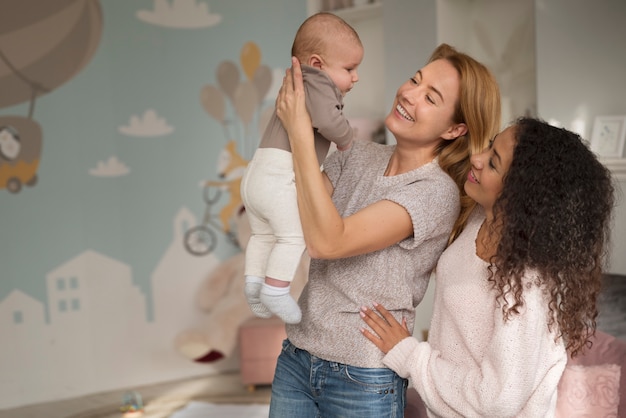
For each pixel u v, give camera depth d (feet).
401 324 5.62
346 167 6.02
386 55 13.00
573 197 4.89
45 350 14.20
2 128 13.71
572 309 4.99
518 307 4.90
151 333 15.02
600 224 5.01
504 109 12.75
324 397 5.66
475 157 5.30
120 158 14.65
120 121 14.61
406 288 5.49
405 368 5.41
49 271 14.20
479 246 5.38
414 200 5.24
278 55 15.71
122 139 14.65
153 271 15.01
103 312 14.65
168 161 15.03
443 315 5.55
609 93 10.15
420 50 12.56
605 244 5.24
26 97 13.87
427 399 5.36
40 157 14.05
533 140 4.97
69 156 14.25
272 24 15.61
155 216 14.99
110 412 13.33
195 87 15.14
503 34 12.57
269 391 13.98
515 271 4.87
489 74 5.49
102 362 14.66
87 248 14.48
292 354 5.93
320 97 5.20
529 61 12.14
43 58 13.96
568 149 4.96
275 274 5.35
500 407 4.92
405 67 12.78
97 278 14.58
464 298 5.33
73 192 14.32
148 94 14.80
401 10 12.75
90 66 14.32
